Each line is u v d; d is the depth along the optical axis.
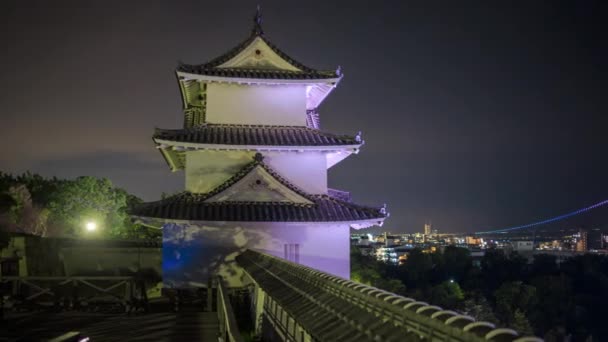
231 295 23.05
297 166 26.00
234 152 25.64
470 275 93.06
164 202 24.12
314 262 24.95
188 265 24.38
